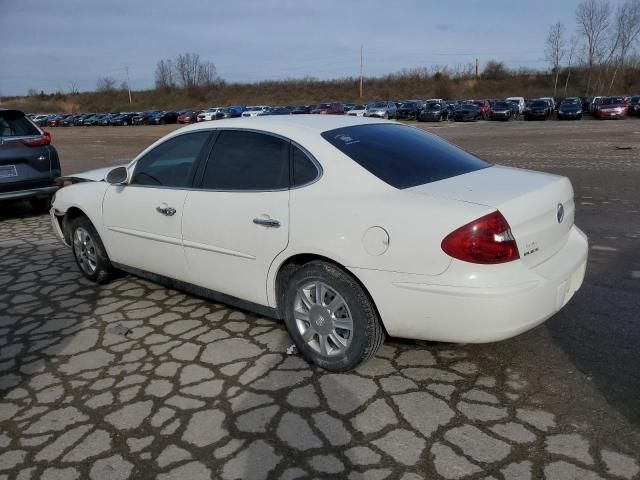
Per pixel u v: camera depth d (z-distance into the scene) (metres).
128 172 4.27
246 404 2.91
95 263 4.85
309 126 3.46
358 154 3.20
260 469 2.41
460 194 2.87
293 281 3.24
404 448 2.51
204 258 3.72
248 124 3.64
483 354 3.37
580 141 18.98
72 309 4.34
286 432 2.66
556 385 3.00
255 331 3.80
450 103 49.75
